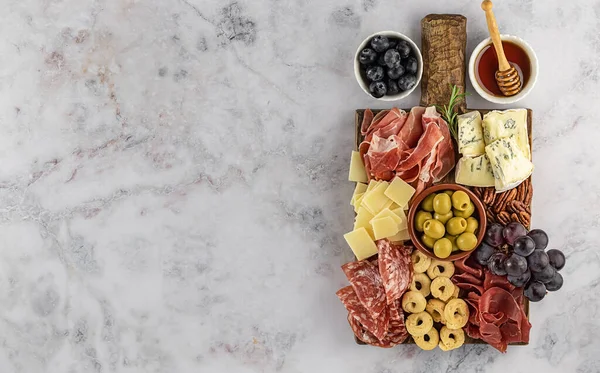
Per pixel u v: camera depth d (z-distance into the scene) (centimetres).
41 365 114
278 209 112
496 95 107
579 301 112
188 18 111
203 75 112
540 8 111
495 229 103
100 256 113
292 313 112
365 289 106
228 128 112
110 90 112
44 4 112
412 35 111
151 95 112
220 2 111
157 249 113
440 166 106
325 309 112
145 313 113
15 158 113
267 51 111
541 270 102
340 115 111
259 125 112
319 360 113
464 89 107
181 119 112
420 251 104
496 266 103
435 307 106
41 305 113
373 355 112
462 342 106
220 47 111
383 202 105
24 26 112
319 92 111
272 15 111
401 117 106
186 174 112
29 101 113
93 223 113
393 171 106
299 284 112
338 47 111
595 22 111
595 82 111
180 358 113
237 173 112
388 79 105
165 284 113
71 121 112
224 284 113
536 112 111
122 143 112
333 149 111
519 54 107
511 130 106
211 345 113
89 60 112
